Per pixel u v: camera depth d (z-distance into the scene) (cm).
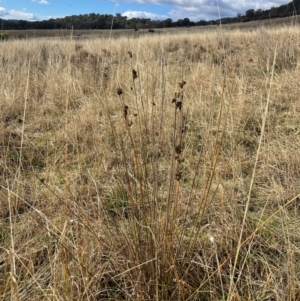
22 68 583
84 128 316
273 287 160
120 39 831
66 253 160
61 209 204
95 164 269
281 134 325
